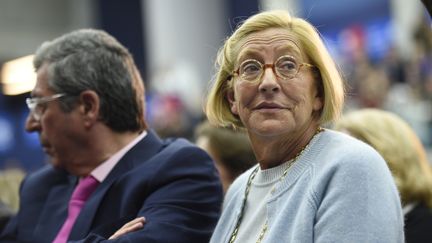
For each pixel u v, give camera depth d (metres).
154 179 2.68
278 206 2.08
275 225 2.02
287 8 2.48
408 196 3.01
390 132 3.07
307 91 2.11
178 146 2.79
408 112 6.80
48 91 2.83
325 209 1.93
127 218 2.65
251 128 2.12
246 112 2.13
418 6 8.09
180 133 7.95
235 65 2.20
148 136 2.89
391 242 1.87
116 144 2.85
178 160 2.72
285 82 2.09
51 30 16.86
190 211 2.63
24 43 16.55
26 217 3.12
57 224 2.89
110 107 2.82
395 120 3.14
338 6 9.13
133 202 2.67
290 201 2.03
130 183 2.71
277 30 2.13
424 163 3.12
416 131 6.70
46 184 3.17
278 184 2.12
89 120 2.81
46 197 3.14
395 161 3.02
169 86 10.18
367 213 1.88
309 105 2.12
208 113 2.34
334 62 2.18
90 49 2.84
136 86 2.89
